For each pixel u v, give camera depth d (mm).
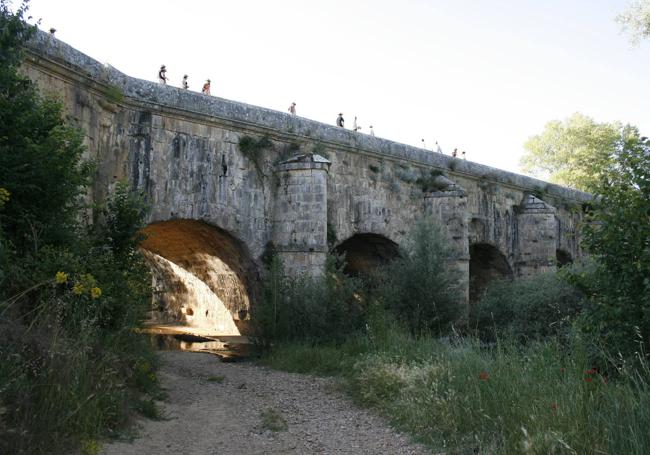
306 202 18344
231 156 17828
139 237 11852
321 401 10555
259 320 16125
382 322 15570
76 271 8367
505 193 29750
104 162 14625
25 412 5500
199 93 17062
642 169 7965
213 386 11656
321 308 15945
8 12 9242
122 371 8562
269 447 7418
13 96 9227
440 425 8016
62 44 13070
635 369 7070
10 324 6305
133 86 15500
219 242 18906
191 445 7082
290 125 19344
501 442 6840
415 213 23812
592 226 8469
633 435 5660
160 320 27469
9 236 8312
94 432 6277
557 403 6711
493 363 9133
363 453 7320
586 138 47469
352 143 21328
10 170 8336
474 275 31344
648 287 7375
